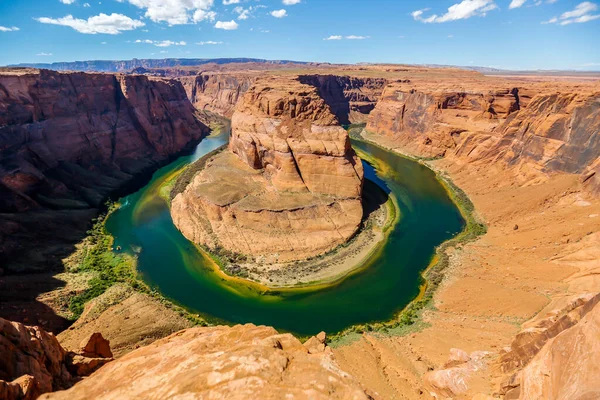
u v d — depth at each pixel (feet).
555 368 57.06
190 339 71.51
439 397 82.79
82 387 54.85
